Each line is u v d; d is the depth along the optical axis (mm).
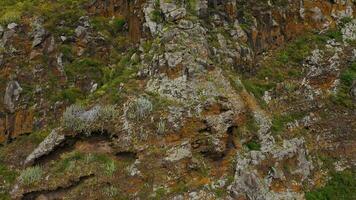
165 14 12414
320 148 11594
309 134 11859
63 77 12750
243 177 9430
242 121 10672
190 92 10688
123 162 9945
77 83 12625
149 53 11820
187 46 11477
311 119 12141
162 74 11133
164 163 9664
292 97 12555
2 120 12133
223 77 11141
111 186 9477
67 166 9992
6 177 10789
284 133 11273
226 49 12469
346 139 11797
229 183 9391
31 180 9930
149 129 10203
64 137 10445
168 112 10383
